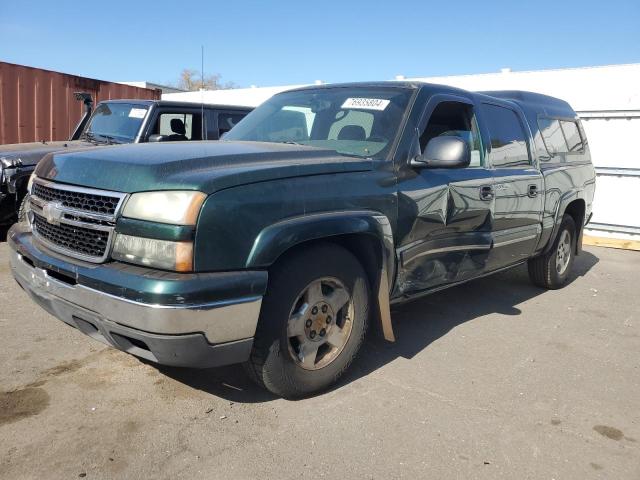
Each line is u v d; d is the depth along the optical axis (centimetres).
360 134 402
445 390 370
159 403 331
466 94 474
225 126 865
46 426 302
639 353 459
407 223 382
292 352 326
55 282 307
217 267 279
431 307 557
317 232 314
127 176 293
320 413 330
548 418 341
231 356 294
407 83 435
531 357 437
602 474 286
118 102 833
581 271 775
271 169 308
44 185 338
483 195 454
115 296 275
